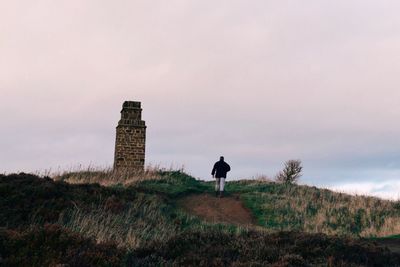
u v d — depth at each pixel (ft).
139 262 31.58
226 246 37.01
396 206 83.51
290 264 32.12
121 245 38.99
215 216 68.49
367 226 71.15
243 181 101.76
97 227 44.93
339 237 42.50
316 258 35.24
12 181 56.34
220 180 80.94
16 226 43.75
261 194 84.23
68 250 29.58
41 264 27.37
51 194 53.83
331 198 87.45
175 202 74.28
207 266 30.76
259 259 33.47
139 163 101.30
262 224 68.44
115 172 92.89
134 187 76.38
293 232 43.55
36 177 60.75
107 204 55.72
